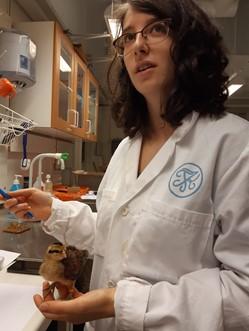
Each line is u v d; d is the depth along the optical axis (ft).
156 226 2.06
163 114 2.41
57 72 6.61
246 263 1.81
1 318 2.16
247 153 1.95
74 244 3.03
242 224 1.85
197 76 2.26
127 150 2.80
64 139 11.51
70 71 8.06
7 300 2.42
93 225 3.04
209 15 2.37
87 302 1.84
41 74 6.44
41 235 4.68
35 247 4.08
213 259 2.06
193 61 2.24
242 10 8.73
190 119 2.30
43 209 3.10
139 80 2.39
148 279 2.05
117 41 2.60
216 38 2.35
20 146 6.90
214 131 2.16
